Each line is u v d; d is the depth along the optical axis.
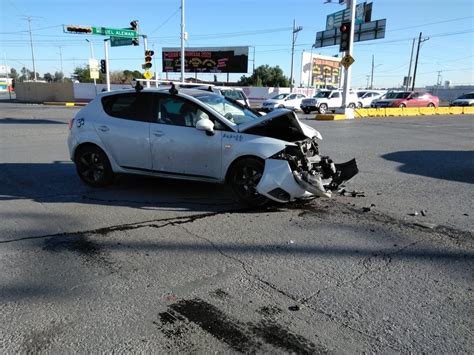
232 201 6.18
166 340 2.86
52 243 4.51
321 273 3.89
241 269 3.95
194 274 3.83
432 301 3.42
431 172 8.64
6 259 4.10
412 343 2.86
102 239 4.64
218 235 4.81
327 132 16.20
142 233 4.84
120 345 2.80
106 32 22.58
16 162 9.20
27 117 22.66
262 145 5.63
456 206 6.12
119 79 73.00
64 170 8.38
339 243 4.62
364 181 7.71
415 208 5.98
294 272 3.90
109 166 6.73
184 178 6.27
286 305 3.33
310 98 31.94
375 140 13.82
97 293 3.47
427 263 4.14
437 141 13.91
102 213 5.57
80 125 6.82
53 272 3.83
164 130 6.22
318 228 5.09
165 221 5.28
